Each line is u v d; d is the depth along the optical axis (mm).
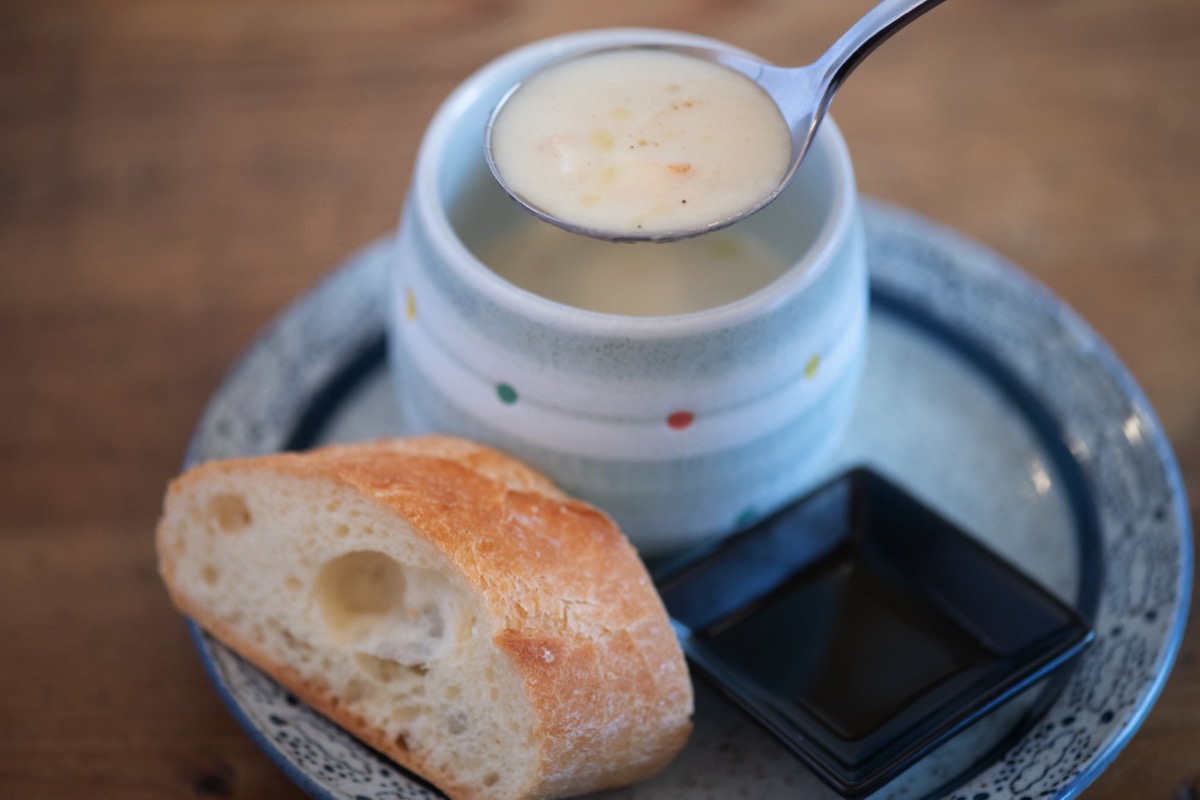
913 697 371
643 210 365
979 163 500
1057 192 492
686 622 379
